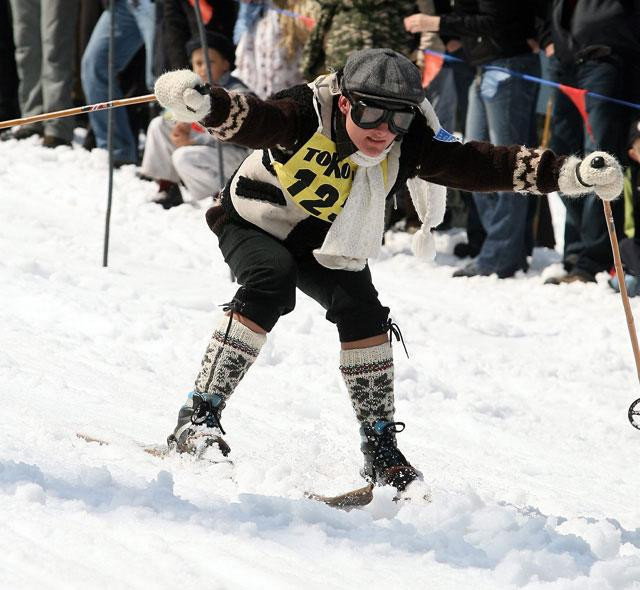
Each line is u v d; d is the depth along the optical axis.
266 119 9.52
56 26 31.56
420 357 19.02
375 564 8.03
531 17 24.64
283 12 26.92
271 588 7.23
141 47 30.92
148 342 17.08
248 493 9.40
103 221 25.80
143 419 12.65
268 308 10.30
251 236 10.52
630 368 20.03
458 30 24.64
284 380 16.56
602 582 7.86
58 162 30.64
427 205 10.81
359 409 10.68
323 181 9.97
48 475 9.03
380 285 24.45
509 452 15.04
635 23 23.53
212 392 10.54
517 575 8.00
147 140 27.89
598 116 23.88
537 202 27.55
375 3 24.58
